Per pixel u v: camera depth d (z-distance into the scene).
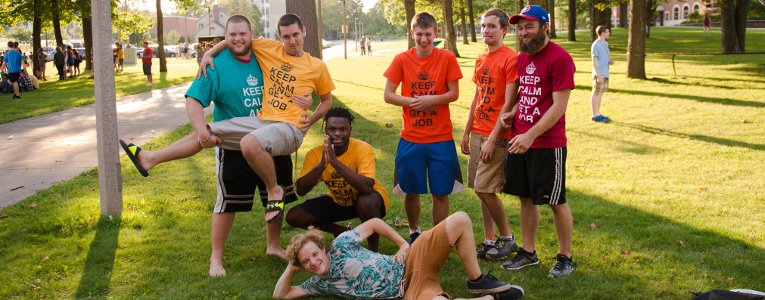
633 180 7.65
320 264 4.22
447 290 4.55
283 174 5.22
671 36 47.34
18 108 16.28
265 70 4.84
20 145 10.70
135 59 48.69
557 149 4.65
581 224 5.98
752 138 9.85
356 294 4.32
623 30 61.75
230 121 4.73
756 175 7.71
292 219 5.24
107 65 6.09
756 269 4.76
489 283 4.23
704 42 39.19
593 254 5.20
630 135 10.48
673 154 9.01
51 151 10.12
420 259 4.21
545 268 4.95
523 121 4.76
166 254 5.32
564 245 4.81
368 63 36.81
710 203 6.55
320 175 4.94
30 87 22.86
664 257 5.08
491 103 5.17
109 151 6.16
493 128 5.12
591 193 7.07
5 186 7.75
